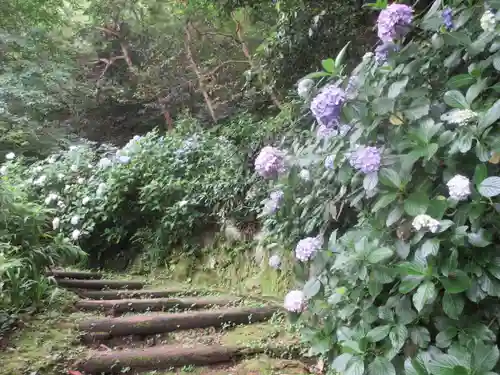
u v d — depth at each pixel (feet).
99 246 15.11
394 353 4.68
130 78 29.84
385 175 4.74
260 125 14.80
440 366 3.95
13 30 23.90
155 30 27.35
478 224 4.27
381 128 5.29
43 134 22.20
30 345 7.54
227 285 12.28
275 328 9.14
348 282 5.57
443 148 4.74
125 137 29.37
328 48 11.41
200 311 9.92
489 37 4.70
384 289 5.27
